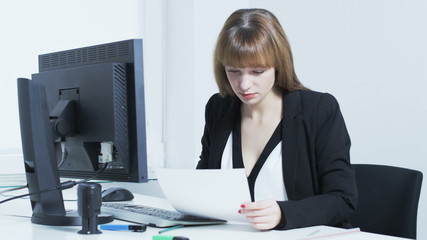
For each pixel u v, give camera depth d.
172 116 2.81
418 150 2.16
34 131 1.26
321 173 1.38
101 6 2.60
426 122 2.13
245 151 1.50
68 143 1.42
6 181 2.26
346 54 2.42
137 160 1.30
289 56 1.41
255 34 1.30
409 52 2.19
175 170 1.20
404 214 1.54
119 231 1.17
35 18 2.41
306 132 1.41
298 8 2.65
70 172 1.48
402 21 2.21
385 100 2.27
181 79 2.76
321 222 1.21
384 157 2.28
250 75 1.33
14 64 2.35
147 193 2.59
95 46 1.40
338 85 2.46
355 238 1.09
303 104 1.44
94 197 1.14
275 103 1.49
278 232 1.14
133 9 2.71
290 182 1.39
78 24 2.53
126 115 1.31
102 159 1.34
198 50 2.70
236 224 1.24
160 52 2.83
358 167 1.69
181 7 2.75
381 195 1.60
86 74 1.35
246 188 1.11
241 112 1.54
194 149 2.69
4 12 2.32
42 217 1.28
